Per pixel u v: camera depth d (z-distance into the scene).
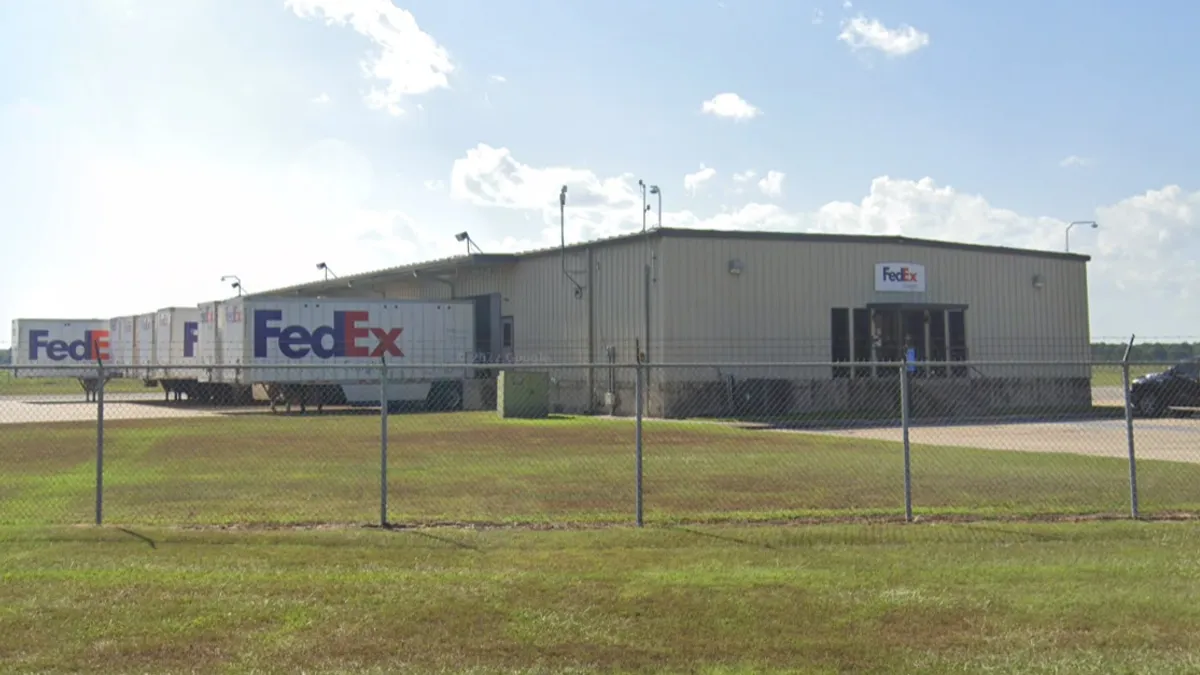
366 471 16.70
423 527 11.48
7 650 7.07
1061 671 6.64
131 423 28.47
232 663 6.84
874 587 8.70
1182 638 7.28
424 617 7.84
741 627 7.59
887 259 35.72
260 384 37.94
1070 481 15.04
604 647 7.16
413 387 38.66
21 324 58.59
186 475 16.22
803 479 15.48
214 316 39.22
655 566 9.55
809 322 34.19
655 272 32.59
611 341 34.50
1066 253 40.25
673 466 17.22
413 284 48.81
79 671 6.68
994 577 9.04
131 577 9.04
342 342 37.69
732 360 32.88
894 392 35.22
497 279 41.16
